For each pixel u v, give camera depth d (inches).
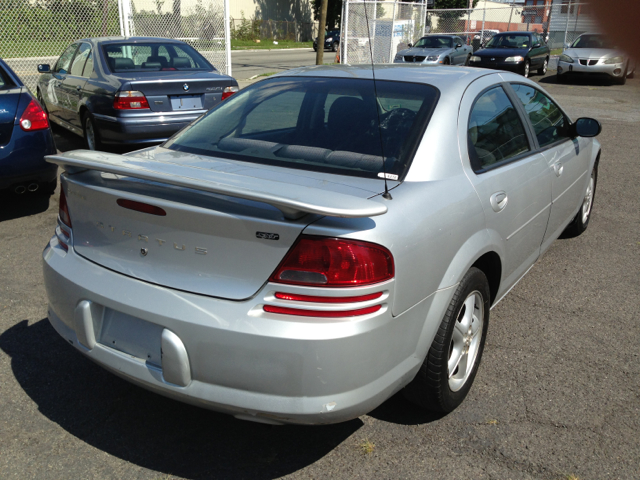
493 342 128.0
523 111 131.0
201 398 76.4
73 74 307.9
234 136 105.0
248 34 1675.7
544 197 132.3
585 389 109.9
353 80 113.2
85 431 96.3
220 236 74.4
